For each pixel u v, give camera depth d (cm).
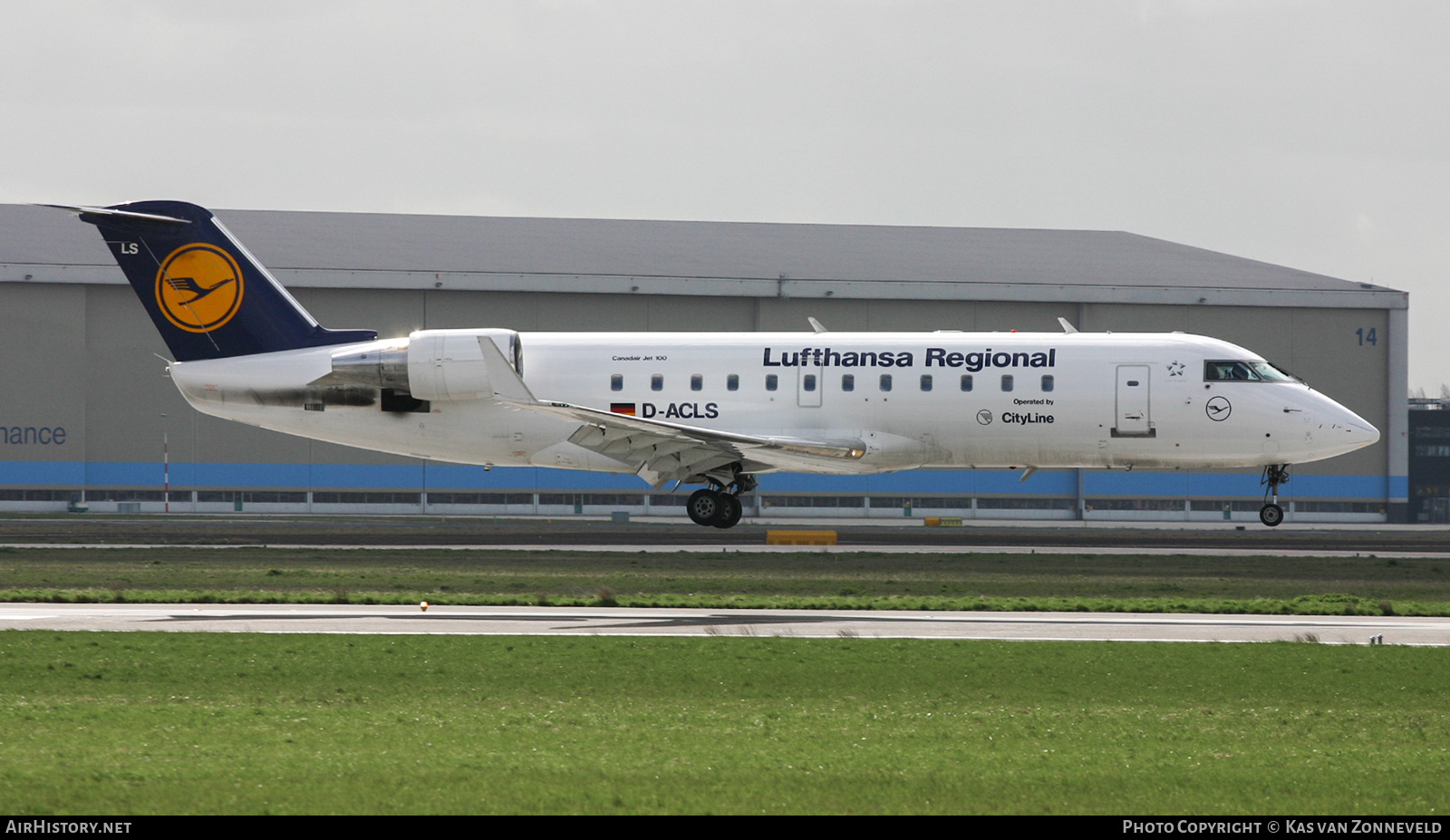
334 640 7600
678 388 13512
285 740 5150
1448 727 5669
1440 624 8756
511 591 10419
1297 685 6544
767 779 4600
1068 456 13375
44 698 6009
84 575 11156
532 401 12106
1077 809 4309
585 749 5047
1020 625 8562
